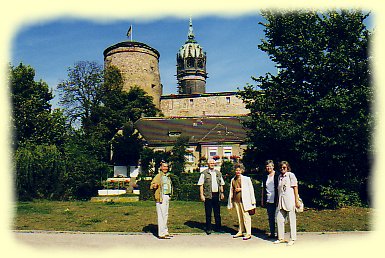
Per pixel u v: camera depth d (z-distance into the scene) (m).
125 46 74.75
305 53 17.66
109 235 10.71
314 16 18.38
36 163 22.77
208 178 11.33
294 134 16.66
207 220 11.13
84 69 58.94
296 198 9.98
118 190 27.38
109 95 63.34
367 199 17.52
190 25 95.75
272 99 18.61
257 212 15.16
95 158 27.59
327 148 16.73
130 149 40.88
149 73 76.06
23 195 22.09
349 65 17.28
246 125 19.36
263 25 19.34
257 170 19.67
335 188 16.80
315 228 11.72
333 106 16.12
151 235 10.80
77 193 24.36
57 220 12.87
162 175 10.77
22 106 35.00
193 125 48.88
